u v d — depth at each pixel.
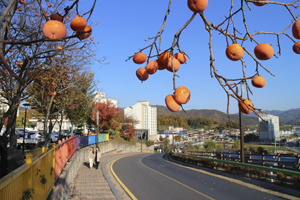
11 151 10.18
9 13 3.52
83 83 12.23
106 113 31.31
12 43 1.41
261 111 1.34
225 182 11.67
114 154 32.16
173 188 10.48
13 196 2.62
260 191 9.67
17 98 7.25
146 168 17.16
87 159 20.47
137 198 8.95
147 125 91.62
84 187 10.07
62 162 8.47
